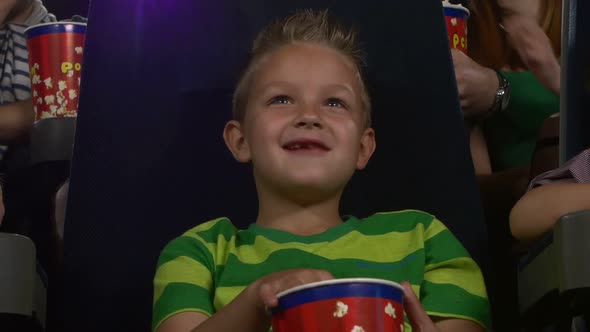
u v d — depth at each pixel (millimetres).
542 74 2270
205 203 1571
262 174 1474
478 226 1549
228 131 1570
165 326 1321
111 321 1484
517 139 2219
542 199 1381
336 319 925
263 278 1117
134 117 1578
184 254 1419
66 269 1497
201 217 1564
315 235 1441
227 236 1471
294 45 1542
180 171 1573
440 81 1617
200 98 1604
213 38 1628
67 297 1486
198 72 1613
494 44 2359
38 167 1885
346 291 928
